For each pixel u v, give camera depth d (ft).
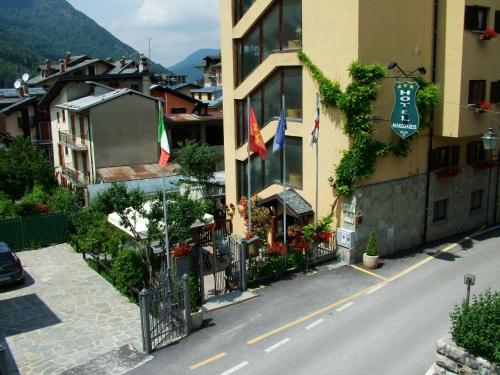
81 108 127.03
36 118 195.31
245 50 83.97
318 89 70.23
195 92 246.88
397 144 70.59
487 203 91.76
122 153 133.08
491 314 38.06
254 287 62.95
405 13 68.64
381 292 59.72
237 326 52.65
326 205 72.28
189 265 58.75
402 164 73.46
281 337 49.85
